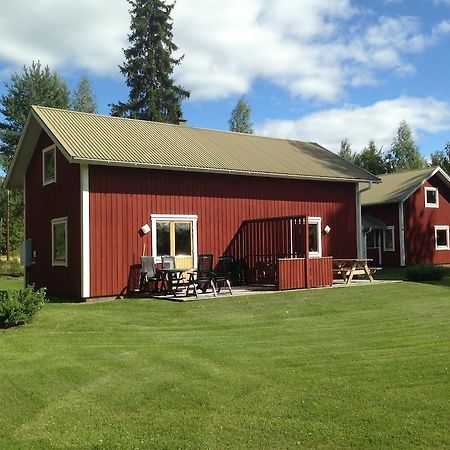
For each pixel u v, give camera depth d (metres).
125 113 41.03
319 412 6.12
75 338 9.90
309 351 8.80
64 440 5.55
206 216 18.20
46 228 18.47
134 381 7.25
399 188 32.03
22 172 20.91
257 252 18.66
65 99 39.28
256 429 5.74
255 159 20.33
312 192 21.09
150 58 41.19
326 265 17.58
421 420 5.85
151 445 5.41
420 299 14.66
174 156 17.73
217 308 13.16
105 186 16.06
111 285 15.98
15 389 7.00
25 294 11.51
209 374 7.50
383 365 7.86
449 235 33.38
